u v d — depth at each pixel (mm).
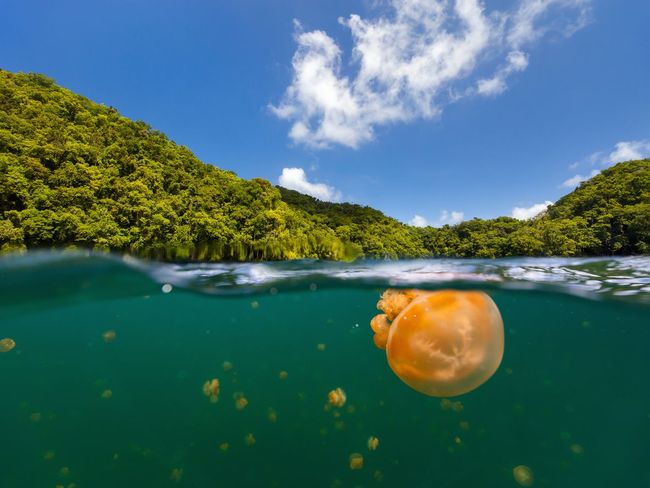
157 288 12336
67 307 12328
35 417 8227
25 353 13914
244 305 15133
